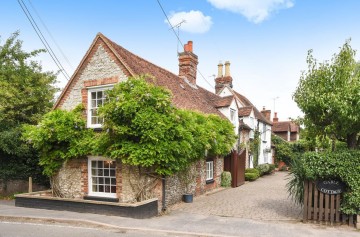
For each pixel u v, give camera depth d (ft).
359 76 27.09
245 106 89.66
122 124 31.68
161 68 55.31
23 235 24.31
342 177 26.78
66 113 37.29
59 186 39.75
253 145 82.02
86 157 38.11
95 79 38.83
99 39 39.19
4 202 41.55
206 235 24.21
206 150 42.57
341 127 28.30
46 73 57.00
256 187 57.77
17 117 49.93
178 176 39.58
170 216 31.27
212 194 48.06
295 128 139.44
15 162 46.91
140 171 34.24
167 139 32.01
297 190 30.17
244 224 27.66
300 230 25.73
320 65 29.58
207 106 58.70
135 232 25.39
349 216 27.14
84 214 31.24
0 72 50.47
